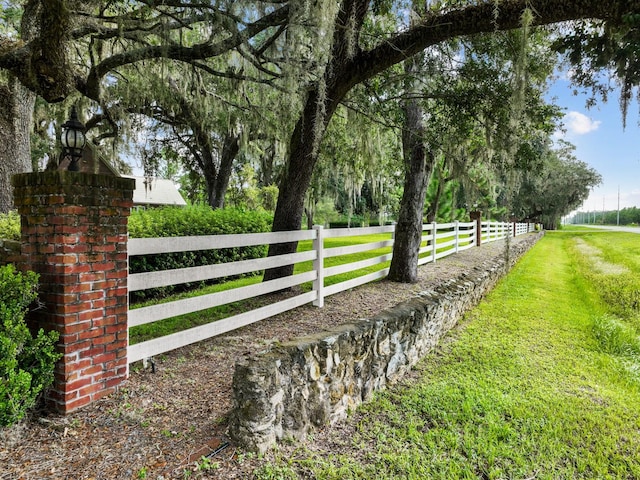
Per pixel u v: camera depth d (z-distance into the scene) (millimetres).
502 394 3537
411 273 6277
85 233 2309
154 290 5996
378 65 4309
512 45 4359
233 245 3543
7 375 1930
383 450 2582
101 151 8133
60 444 2012
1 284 2010
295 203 5160
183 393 2598
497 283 8711
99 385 2430
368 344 3309
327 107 4750
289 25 3734
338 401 2928
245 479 1979
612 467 2594
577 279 10000
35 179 2248
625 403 3514
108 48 6340
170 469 1899
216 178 12156
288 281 4207
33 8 5012
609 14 2939
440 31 3865
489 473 2434
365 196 19281
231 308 4559
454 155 5961
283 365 2398
